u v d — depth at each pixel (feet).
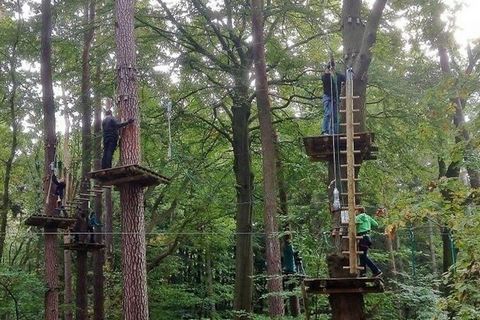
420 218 22.93
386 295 37.17
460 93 24.41
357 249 26.40
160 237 79.82
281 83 59.47
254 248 83.82
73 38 55.72
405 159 51.57
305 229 42.52
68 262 66.13
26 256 77.15
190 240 80.94
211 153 72.08
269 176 47.44
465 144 23.03
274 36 60.39
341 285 25.76
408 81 48.49
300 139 60.44
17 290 52.65
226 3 56.95
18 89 66.03
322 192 59.77
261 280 79.15
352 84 27.89
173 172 60.80
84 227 53.52
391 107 52.95
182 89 61.21
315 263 40.06
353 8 32.68
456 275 22.13
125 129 37.73
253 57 54.49
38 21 56.13
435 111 26.43
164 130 58.23
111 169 34.32
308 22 58.18
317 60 60.54
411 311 39.19
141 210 37.09
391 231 22.98
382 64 47.11
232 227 84.17
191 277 93.56
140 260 36.55
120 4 39.96
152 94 62.75
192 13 58.85
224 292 89.61
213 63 60.85
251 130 66.23
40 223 44.42
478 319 21.97
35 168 83.15
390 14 43.86
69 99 59.93
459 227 21.29
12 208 74.43
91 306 71.26
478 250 21.04
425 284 38.29
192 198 69.31
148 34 60.44
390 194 54.08
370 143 28.07
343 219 26.81
